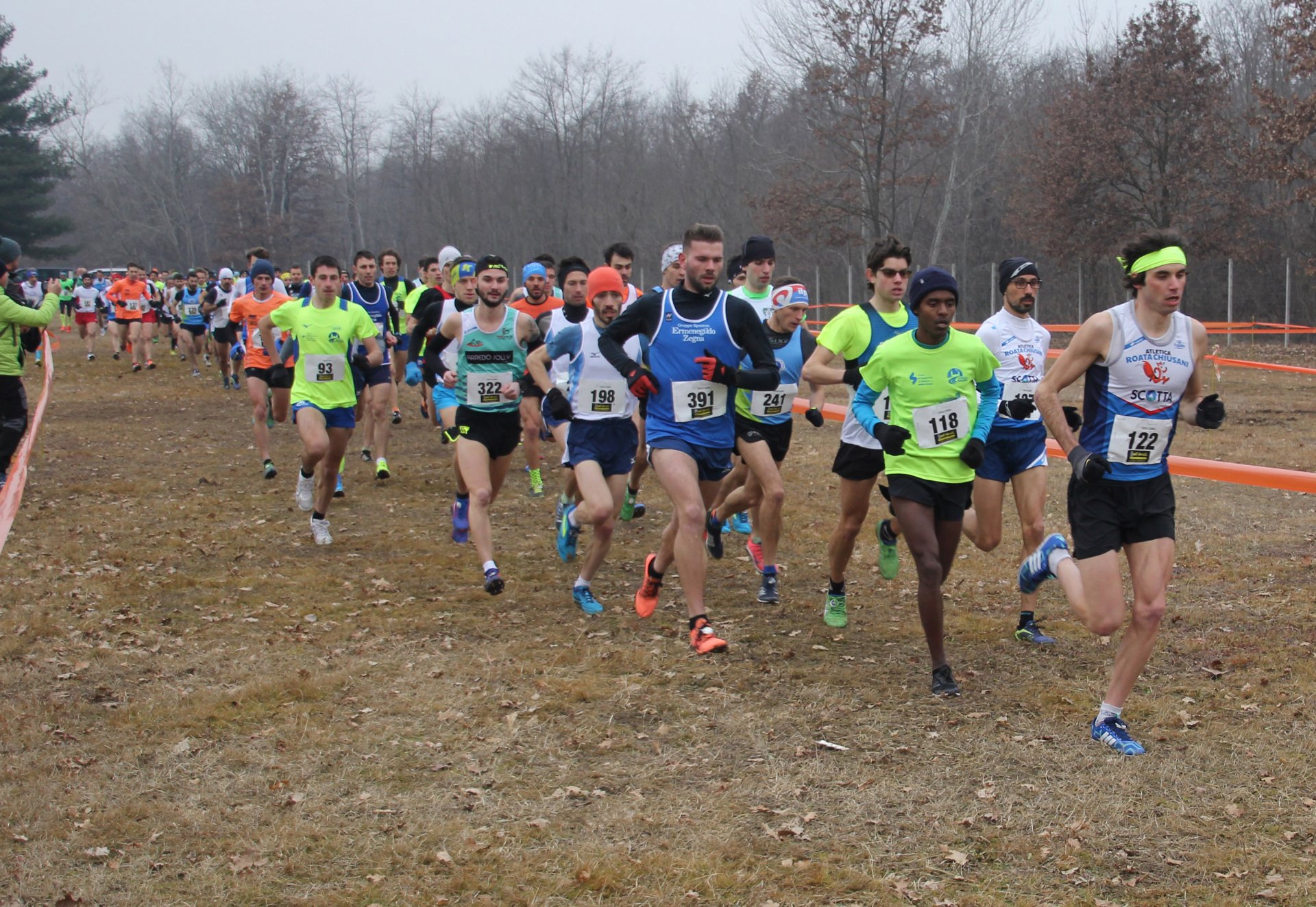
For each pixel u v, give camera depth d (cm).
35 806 400
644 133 5191
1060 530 855
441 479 1069
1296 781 408
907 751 442
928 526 506
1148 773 418
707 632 558
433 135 6019
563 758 442
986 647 571
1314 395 1741
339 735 464
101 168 8444
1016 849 366
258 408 1073
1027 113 3931
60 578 712
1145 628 437
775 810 395
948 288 488
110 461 1181
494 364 675
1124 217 3133
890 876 350
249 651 574
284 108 6738
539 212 5203
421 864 363
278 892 346
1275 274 3147
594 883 348
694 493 555
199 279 2127
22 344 936
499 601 668
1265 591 654
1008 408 565
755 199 3450
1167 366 428
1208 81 3044
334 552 792
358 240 6719
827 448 1269
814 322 3300
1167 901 334
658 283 4666
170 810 399
